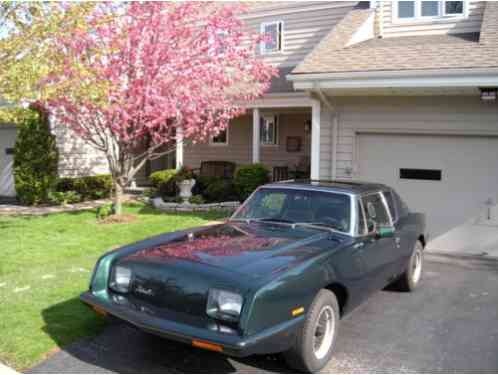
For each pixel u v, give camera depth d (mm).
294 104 13562
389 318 5266
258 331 3357
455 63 7625
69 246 8281
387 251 5238
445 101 8695
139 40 9750
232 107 11352
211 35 10523
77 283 6039
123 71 9789
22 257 7441
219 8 11383
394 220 5828
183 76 9812
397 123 9086
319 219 4883
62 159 15000
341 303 4410
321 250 4125
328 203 4984
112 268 4188
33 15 8398
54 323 4762
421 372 3939
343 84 8336
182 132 10852
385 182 9367
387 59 8492
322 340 4016
